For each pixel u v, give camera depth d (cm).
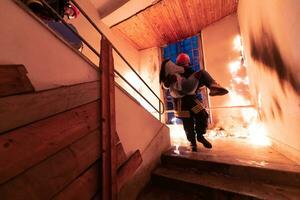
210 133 410
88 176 125
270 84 247
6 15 87
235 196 162
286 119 208
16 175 81
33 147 90
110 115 153
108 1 409
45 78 105
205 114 240
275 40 204
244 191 163
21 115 86
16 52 90
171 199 183
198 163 216
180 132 460
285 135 219
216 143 315
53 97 105
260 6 240
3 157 77
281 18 178
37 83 100
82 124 125
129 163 173
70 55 125
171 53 568
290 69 175
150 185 213
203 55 495
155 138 242
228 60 450
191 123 245
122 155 166
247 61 383
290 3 152
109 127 151
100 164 138
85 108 130
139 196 191
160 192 197
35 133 92
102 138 142
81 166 120
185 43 548
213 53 473
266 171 178
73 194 111
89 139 130
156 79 562
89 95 136
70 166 111
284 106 208
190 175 204
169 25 478
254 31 291
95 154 134
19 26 93
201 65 502
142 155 207
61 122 109
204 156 229
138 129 206
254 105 386
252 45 317
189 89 235
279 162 197
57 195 100
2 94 79
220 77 454
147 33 510
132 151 189
